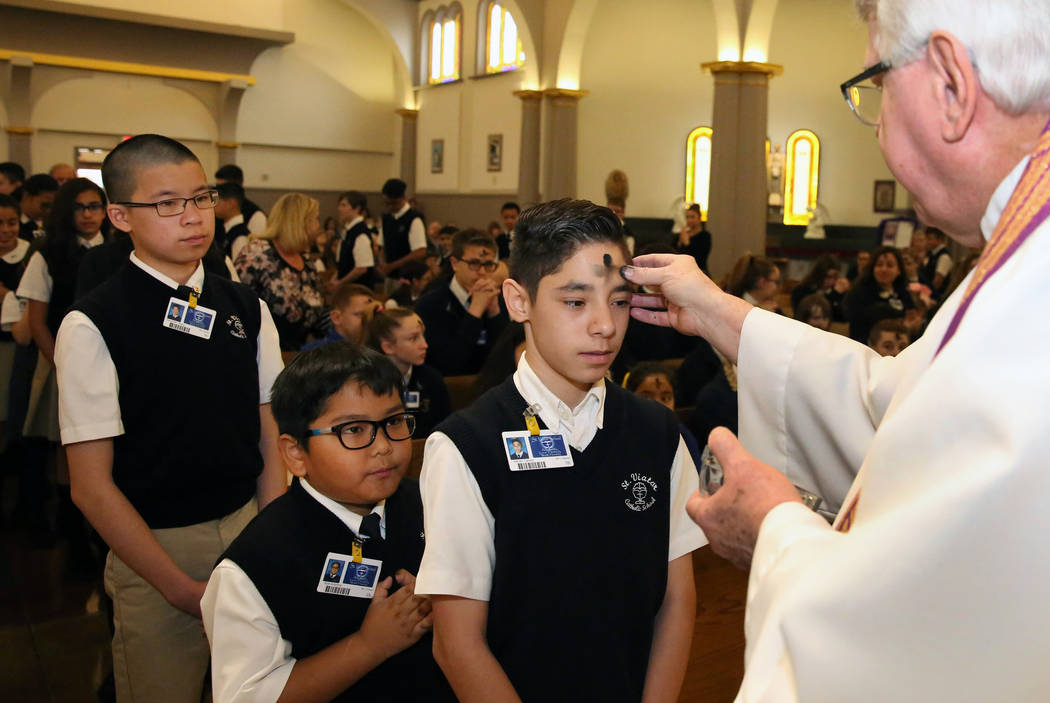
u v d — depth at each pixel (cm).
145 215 202
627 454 140
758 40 1120
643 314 155
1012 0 84
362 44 2000
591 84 1595
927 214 98
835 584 74
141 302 204
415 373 354
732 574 270
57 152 1773
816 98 1648
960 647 69
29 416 422
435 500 133
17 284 493
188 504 209
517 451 134
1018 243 77
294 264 444
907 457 75
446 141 1852
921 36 89
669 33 1591
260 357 226
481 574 131
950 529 69
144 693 205
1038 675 67
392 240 828
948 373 74
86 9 1570
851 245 1573
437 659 133
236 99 1831
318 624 160
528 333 141
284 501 169
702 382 388
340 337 416
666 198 1655
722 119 1124
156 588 196
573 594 131
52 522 445
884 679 72
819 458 131
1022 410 69
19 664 312
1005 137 87
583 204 133
